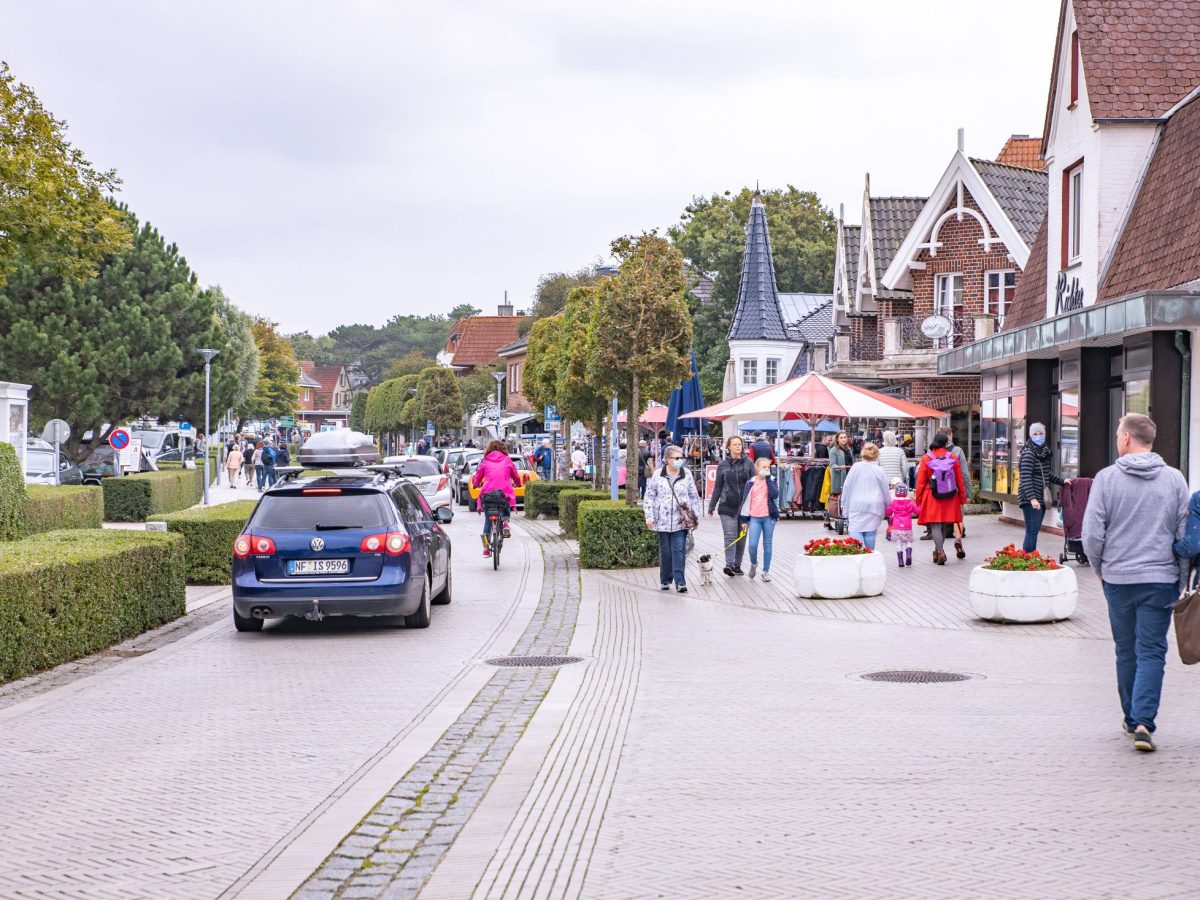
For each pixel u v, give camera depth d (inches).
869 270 1679.4
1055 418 1019.3
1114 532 326.6
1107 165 926.4
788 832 253.4
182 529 806.5
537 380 1743.4
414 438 3885.3
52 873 234.4
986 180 1494.8
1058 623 568.7
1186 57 946.7
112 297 1809.8
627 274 990.4
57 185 843.4
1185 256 776.9
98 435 1875.0
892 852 238.8
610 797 285.0
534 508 1494.8
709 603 663.8
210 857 244.4
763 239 2379.4
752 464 777.6
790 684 428.5
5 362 1737.2
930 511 821.2
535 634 570.3
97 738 354.9
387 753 334.3
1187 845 240.5
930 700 394.6
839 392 1171.3
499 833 259.6
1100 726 351.9
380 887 227.5
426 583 596.7
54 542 586.2
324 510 573.3
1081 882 219.8
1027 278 1141.1
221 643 550.9
